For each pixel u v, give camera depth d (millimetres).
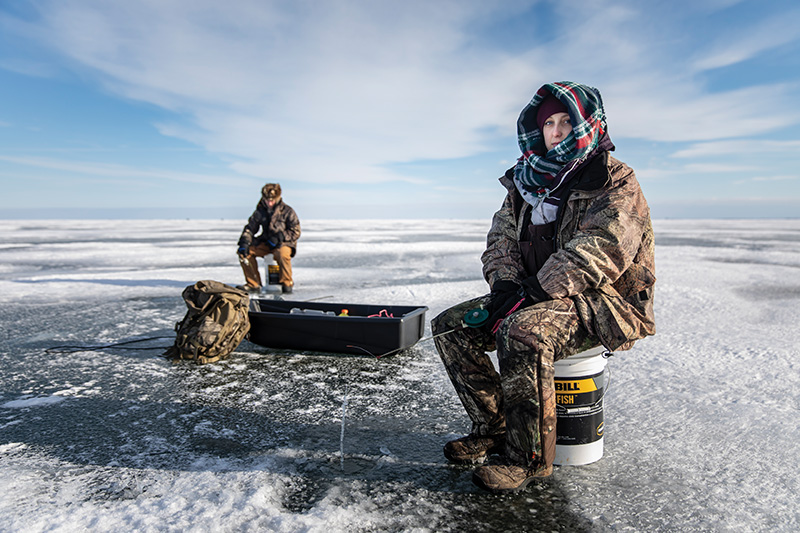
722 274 9234
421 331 4219
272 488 1979
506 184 2270
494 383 2148
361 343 3967
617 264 1850
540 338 1781
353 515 1782
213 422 2715
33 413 2854
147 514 1790
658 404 2900
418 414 2832
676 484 2006
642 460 2215
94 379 3486
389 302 6449
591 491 1956
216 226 56906
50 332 5012
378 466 2186
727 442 2387
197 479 2059
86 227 52000
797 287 7617
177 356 3980
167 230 42188
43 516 1774
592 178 1918
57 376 3557
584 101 1957
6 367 3783
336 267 11383
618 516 1786
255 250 7848
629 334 1858
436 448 2379
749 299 6566
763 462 2186
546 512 1815
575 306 1890
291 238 7680
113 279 9422
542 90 2031
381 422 2713
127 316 5840
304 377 3527
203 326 3898
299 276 9609
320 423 2697
